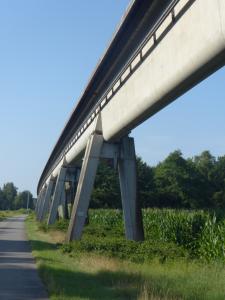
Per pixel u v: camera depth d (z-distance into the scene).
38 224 64.69
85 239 28.67
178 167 88.94
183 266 19.42
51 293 13.77
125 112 25.42
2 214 127.50
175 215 28.39
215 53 15.21
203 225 25.31
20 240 37.12
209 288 14.00
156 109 22.28
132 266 19.66
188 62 16.98
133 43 23.28
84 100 33.88
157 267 19.31
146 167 89.56
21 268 20.27
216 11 14.74
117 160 30.22
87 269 19.38
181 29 17.66
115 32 23.80
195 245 25.03
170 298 12.68
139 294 13.14
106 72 28.02
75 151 42.12
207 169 89.31
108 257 22.55
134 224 29.14
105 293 13.78
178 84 18.52
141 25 21.56
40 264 20.50
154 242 25.78
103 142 30.36
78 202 30.08
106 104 29.47
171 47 18.72
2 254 26.06
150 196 86.75
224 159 90.69
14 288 15.18
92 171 30.08
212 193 87.62
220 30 14.51
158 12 19.73
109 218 47.75
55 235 40.94
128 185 29.69
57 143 54.22
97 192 89.88
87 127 34.91
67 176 54.56
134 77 23.81
